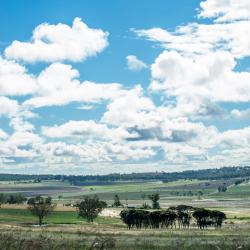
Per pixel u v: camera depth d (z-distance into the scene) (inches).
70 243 789.9
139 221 3732.8
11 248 697.0
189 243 863.7
